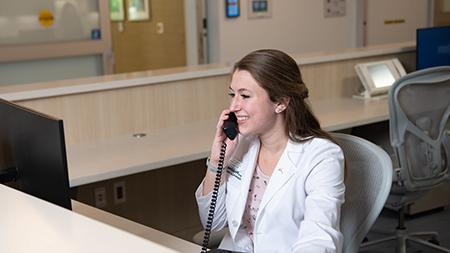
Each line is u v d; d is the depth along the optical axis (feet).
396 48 14.51
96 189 11.17
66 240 4.25
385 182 6.23
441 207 13.91
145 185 11.73
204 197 6.39
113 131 10.63
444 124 10.67
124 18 22.54
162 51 21.44
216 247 7.16
